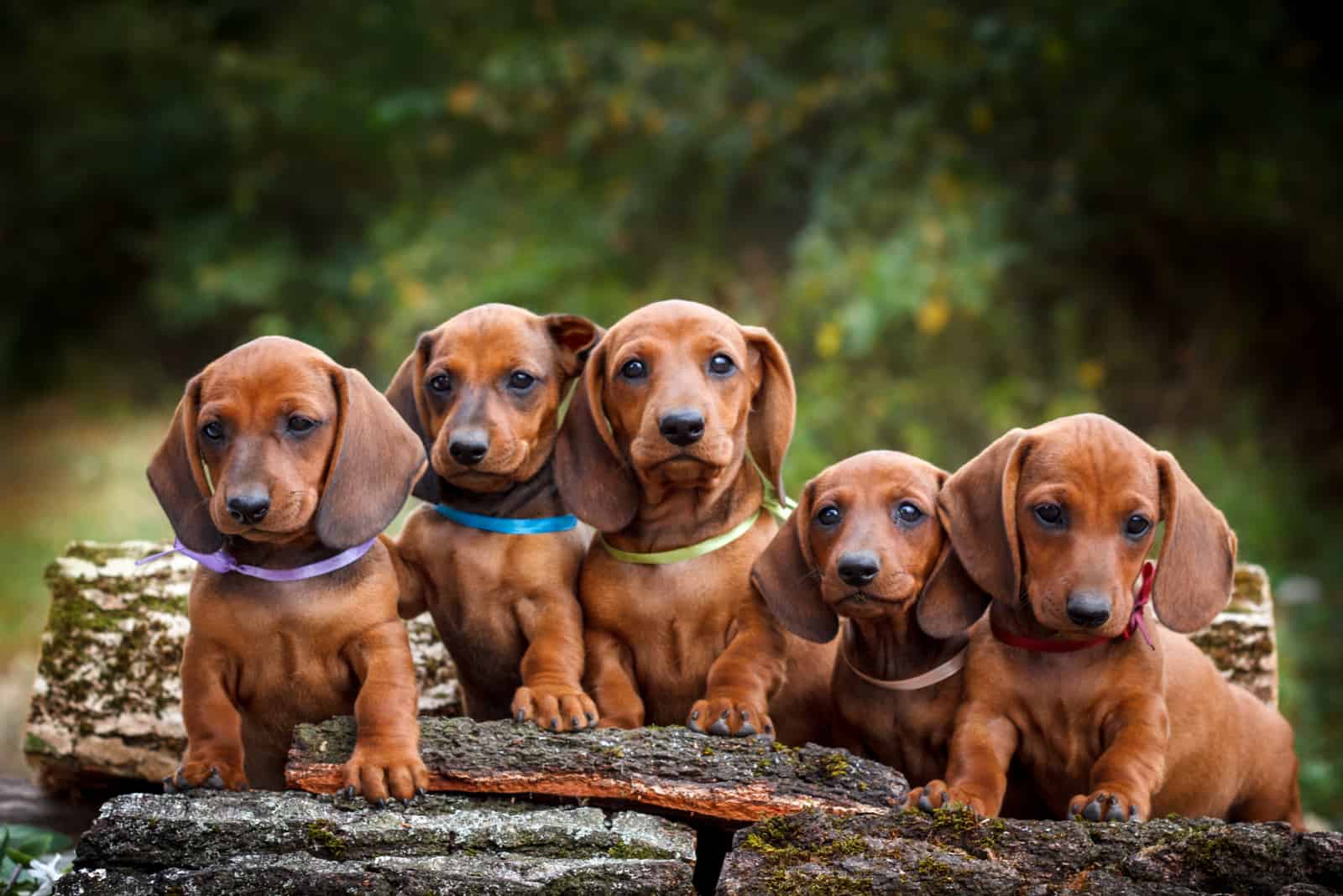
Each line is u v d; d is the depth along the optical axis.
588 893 3.78
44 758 5.89
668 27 14.96
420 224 16.05
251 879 3.77
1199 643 5.84
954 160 12.87
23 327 21.06
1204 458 13.34
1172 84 12.77
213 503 4.14
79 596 5.89
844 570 4.32
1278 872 3.80
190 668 4.38
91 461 17.48
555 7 15.15
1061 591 4.16
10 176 20.42
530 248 14.73
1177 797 4.86
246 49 18.48
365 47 16.88
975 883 3.76
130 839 3.89
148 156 19.33
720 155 13.78
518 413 4.74
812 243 12.71
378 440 4.27
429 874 3.79
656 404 4.49
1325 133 13.72
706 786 4.12
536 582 4.82
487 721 4.47
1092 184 13.88
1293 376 15.38
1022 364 13.64
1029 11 12.71
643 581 4.79
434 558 4.90
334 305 17.52
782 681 4.72
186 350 20.73
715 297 14.60
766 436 4.89
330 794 4.12
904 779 4.22
